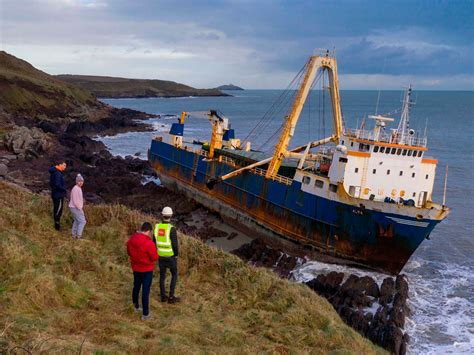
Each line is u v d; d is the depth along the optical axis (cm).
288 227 2997
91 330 948
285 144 3181
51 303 1031
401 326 1888
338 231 2678
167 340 973
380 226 2494
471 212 3906
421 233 2423
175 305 1192
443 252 2964
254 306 1314
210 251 1592
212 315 1202
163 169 4550
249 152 3853
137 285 1071
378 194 2747
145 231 1055
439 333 1878
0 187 1914
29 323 893
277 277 1541
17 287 1020
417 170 2797
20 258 1156
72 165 5350
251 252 2903
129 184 4522
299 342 1137
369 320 1912
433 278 2539
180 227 3406
